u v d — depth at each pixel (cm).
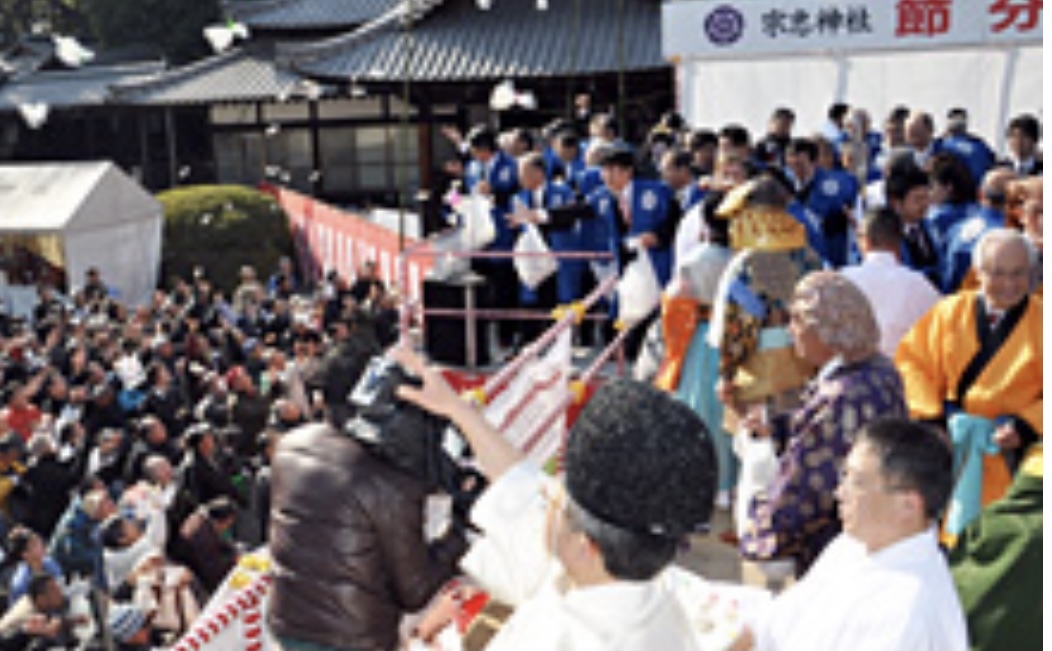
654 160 888
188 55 3794
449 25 2119
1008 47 997
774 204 399
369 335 256
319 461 238
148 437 930
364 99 2694
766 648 207
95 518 735
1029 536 235
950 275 477
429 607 273
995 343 332
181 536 729
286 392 969
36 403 1130
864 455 200
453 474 254
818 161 709
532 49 2019
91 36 4431
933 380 349
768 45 1027
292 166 2872
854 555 205
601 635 146
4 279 2048
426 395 204
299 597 235
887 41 994
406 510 233
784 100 1078
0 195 2039
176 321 1403
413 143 2633
